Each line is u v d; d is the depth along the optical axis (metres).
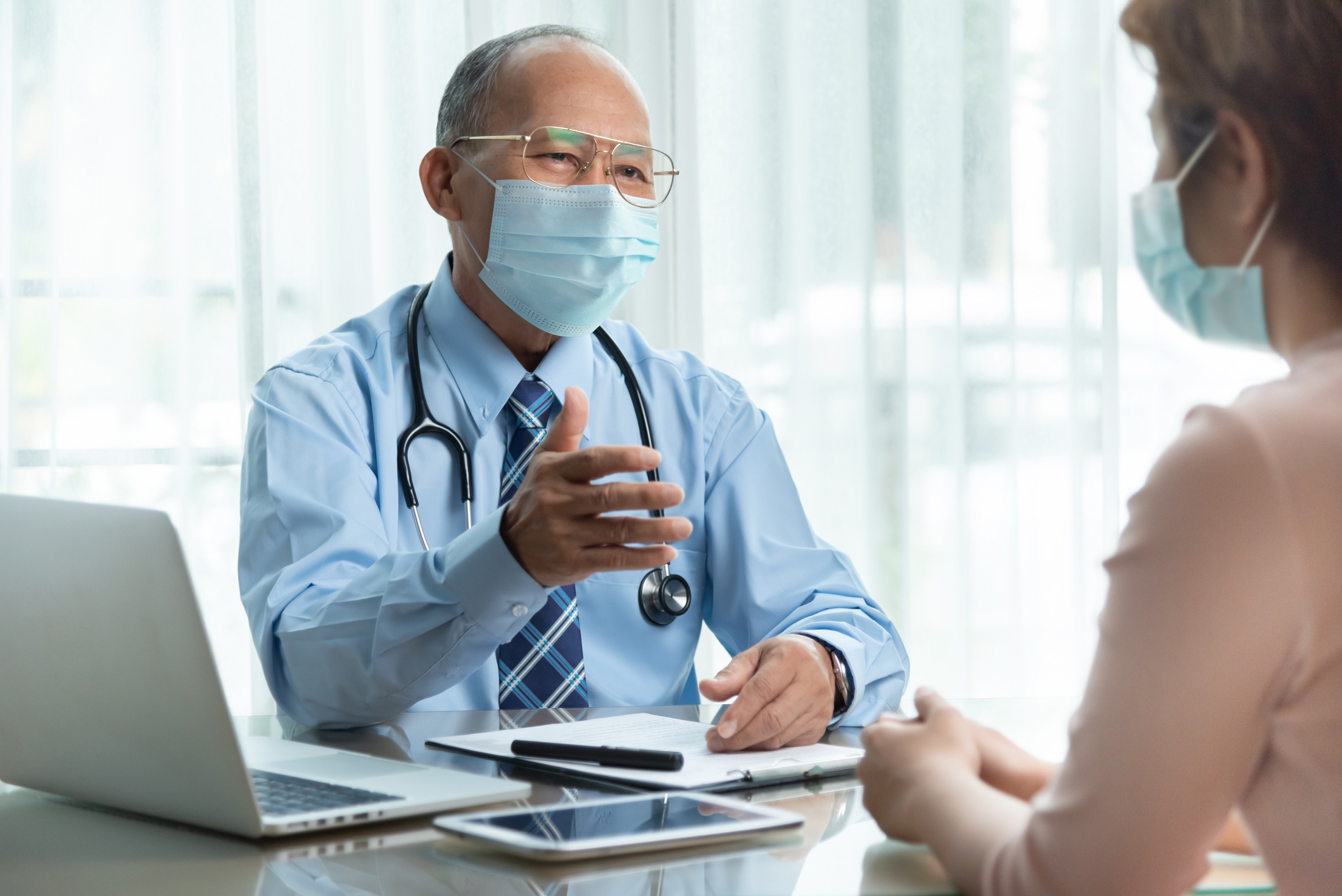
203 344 2.25
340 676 1.10
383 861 0.64
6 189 2.23
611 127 1.46
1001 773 0.67
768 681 0.97
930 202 2.38
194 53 2.25
